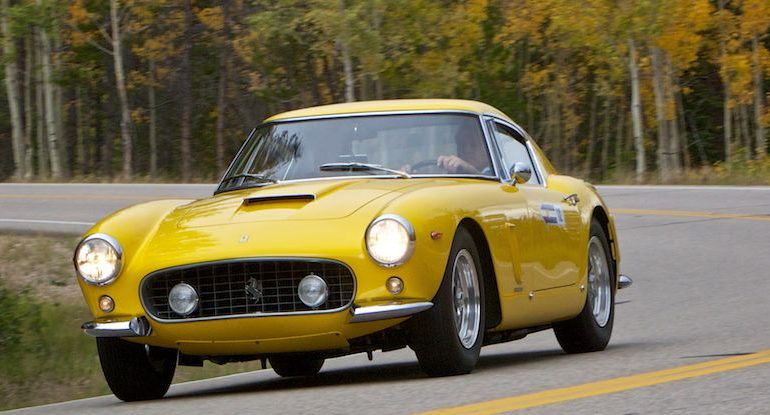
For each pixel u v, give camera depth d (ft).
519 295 72.28
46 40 532.32
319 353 66.39
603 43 426.51
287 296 63.00
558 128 547.49
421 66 447.01
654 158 619.67
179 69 552.82
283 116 80.23
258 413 53.67
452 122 76.95
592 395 53.36
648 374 61.16
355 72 476.54
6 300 117.19
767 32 526.57
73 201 276.82
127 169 520.83
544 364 71.92
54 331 120.26
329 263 62.49
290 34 444.14
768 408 47.70
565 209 81.71
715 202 220.02
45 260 173.58
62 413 61.62
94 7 515.50
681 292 128.06
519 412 49.14
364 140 76.28
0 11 513.45
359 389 61.21
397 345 66.13
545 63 565.53
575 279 81.25
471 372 67.15
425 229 62.95
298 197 67.05
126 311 64.95
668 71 439.63
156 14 529.45
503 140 80.07
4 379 100.99
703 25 407.23
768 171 323.57
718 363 65.36
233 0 517.55
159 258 64.44
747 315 103.91
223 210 67.77
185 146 526.16
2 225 224.94
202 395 69.56
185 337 64.18
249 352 64.75
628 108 630.33
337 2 410.72
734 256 154.81
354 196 66.59
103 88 641.81
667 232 182.50
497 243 69.77
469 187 70.18
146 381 68.44
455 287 65.51
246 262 62.80
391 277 62.18
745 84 459.32
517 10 457.68
